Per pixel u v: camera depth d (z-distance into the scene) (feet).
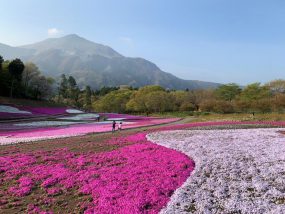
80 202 45.65
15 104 293.84
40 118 233.35
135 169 60.34
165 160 66.28
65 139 113.29
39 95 421.59
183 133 111.24
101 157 73.67
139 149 80.33
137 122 202.08
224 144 82.64
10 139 115.14
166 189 48.11
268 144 81.00
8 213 43.04
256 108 271.90
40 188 53.11
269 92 321.32
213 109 312.50
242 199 43.60
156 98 359.25
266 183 49.24
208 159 65.51
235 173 55.31
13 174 61.41
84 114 308.40
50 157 75.25
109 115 301.22
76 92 542.57
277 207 39.96
